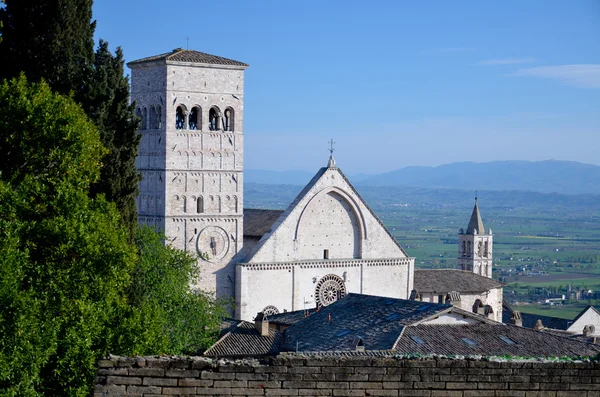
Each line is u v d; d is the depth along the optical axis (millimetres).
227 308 195500
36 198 96438
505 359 55500
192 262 160250
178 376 53906
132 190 120938
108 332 95812
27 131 97250
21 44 118000
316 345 132000
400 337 124875
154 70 191250
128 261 97812
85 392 90062
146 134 192500
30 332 86000
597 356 56688
